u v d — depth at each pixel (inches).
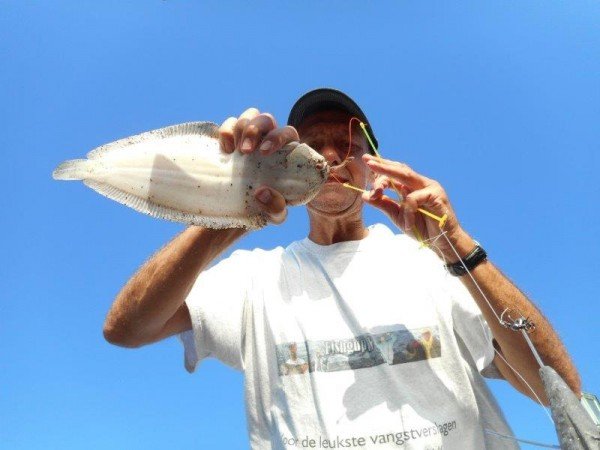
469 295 25.7
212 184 22.1
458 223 23.1
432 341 24.7
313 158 21.9
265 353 25.5
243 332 26.6
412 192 23.0
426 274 26.7
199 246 23.1
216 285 27.6
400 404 23.3
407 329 24.9
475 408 24.1
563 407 17.2
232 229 23.4
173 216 22.2
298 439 23.1
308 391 24.0
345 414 23.2
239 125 22.0
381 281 26.3
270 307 26.3
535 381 23.5
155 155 22.4
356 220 28.5
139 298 23.8
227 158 22.2
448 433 23.2
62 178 22.4
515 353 23.4
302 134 29.4
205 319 26.5
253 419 24.9
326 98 29.4
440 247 23.2
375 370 24.0
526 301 23.2
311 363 24.3
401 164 23.4
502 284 22.9
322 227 28.5
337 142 28.5
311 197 22.2
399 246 28.1
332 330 25.0
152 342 26.0
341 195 27.3
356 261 27.1
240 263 29.0
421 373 24.1
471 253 22.9
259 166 22.0
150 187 22.2
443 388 24.0
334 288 26.4
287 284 27.0
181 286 23.6
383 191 23.8
